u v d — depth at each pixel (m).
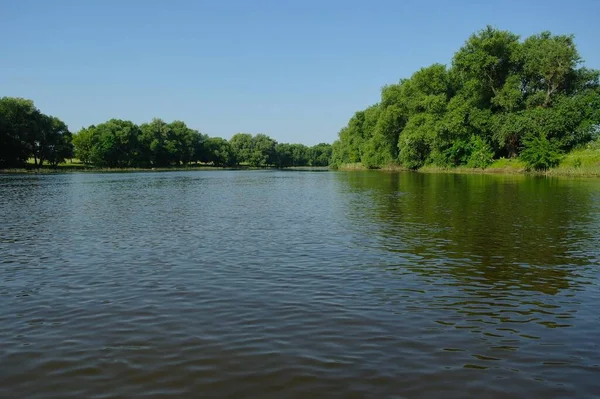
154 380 7.10
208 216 25.77
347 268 13.78
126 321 9.54
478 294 11.26
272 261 14.70
